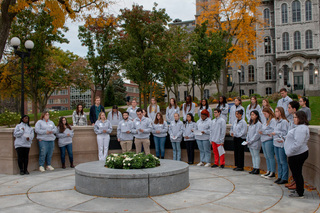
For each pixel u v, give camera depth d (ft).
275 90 179.01
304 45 167.94
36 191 22.40
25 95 109.50
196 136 33.65
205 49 88.79
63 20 51.08
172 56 86.07
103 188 20.59
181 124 35.32
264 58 181.98
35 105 76.84
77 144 35.96
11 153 30.01
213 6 114.73
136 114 37.65
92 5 52.95
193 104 37.09
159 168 22.63
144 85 73.00
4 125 72.13
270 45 181.16
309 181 23.58
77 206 18.42
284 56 169.27
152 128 36.40
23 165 30.35
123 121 34.88
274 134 23.77
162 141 36.24
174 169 22.04
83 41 78.69
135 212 17.08
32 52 69.56
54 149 34.30
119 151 37.32
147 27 68.08
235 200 19.30
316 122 60.44
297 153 19.38
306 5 168.55
